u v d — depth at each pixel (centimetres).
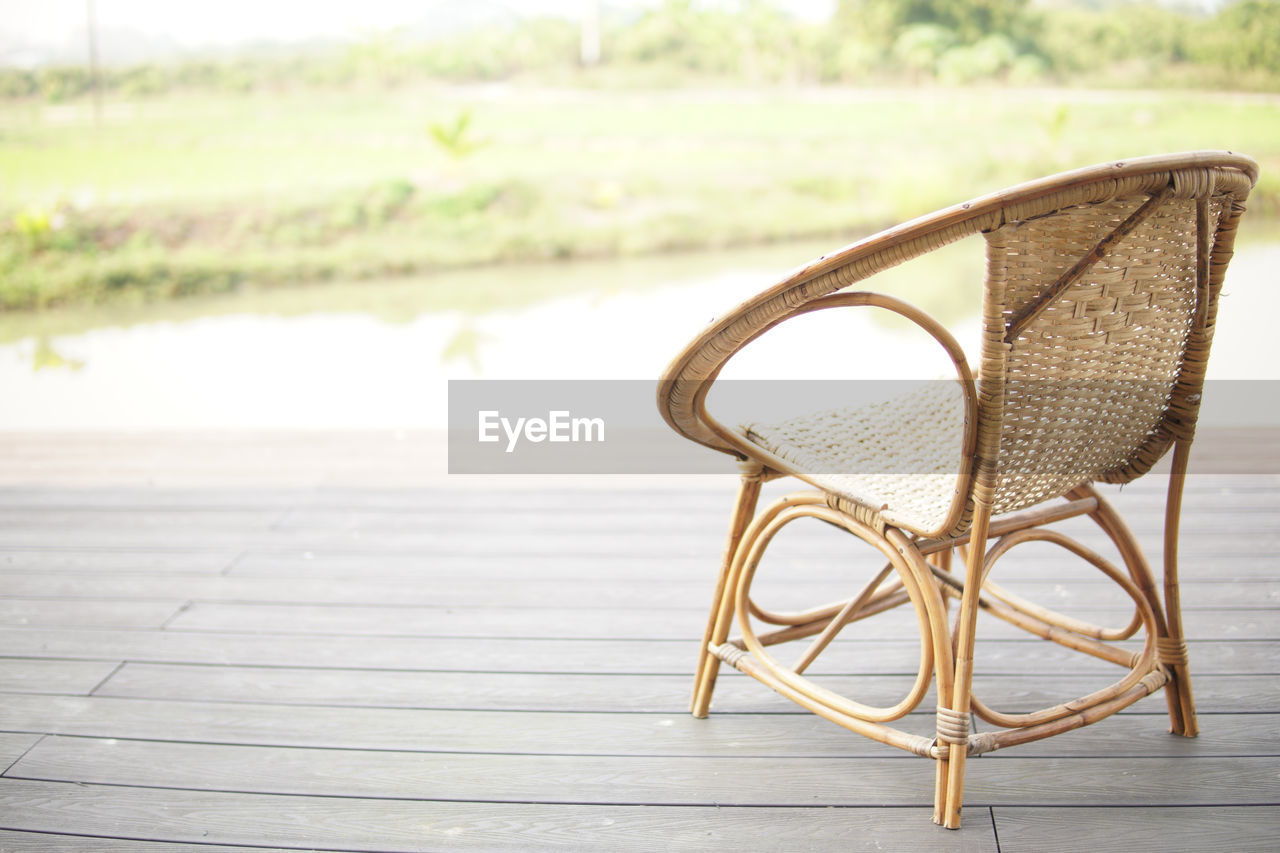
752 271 827
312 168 945
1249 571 197
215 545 230
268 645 181
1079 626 157
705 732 150
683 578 206
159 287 793
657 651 176
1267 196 883
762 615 158
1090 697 134
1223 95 979
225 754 148
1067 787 134
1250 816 127
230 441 319
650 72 1068
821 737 148
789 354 529
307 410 408
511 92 1048
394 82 1015
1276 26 953
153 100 946
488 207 908
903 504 128
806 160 981
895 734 130
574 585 204
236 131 958
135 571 216
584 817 131
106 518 249
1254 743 142
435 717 156
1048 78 1035
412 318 683
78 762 146
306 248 866
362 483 272
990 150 980
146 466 292
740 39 1073
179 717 158
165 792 139
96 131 930
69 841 129
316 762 145
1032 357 112
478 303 731
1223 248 119
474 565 215
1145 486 248
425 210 894
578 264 891
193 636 186
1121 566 202
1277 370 421
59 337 642
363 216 884
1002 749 143
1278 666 162
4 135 909
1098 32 1012
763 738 149
